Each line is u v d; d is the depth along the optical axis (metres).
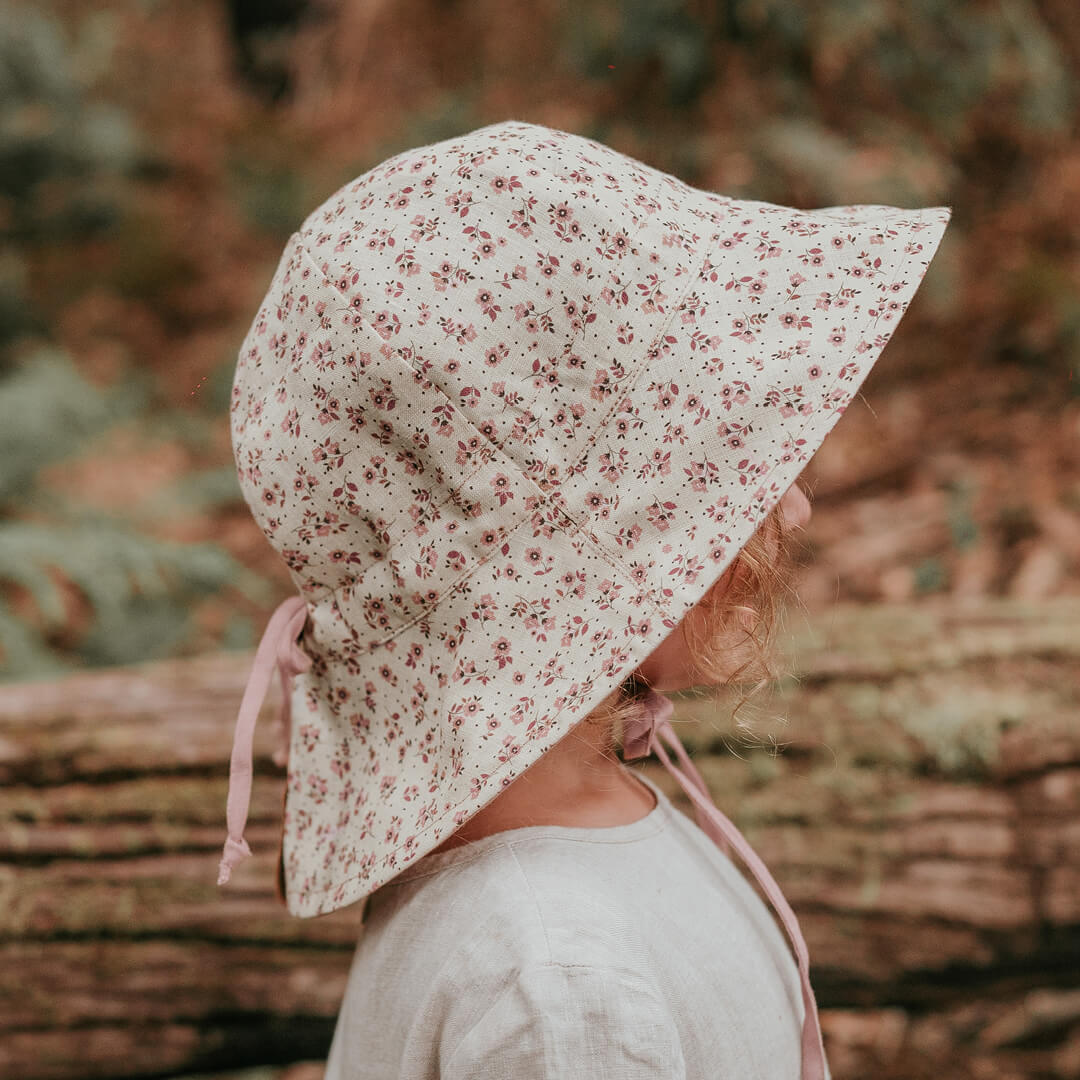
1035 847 1.83
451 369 0.90
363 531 0.96
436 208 0.93
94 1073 1.72
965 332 3.63
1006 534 2.92
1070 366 3.43
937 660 1.94
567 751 1.03
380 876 0.92
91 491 3.66
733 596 1.03
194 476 3.76
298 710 1.08
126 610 2.94
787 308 0.95
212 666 1.92
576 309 0.91
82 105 5.37
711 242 0.98
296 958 1.75
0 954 1.67
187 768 1.78
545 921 0.88
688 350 0.93
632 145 3.66
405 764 0.96
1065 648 1.95
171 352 4.81
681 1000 0.94
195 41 6.50
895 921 1.82
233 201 5.43
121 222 5.33
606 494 0.91
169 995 1.73
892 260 0.98
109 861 1.72
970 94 3.77
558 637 0.90
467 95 4.71
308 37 5.88
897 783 1.86
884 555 2.92
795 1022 1.07
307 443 0.95
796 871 1.83
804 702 1.90
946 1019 1.95
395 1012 0.96
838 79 3.69
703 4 3.52
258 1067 1.83
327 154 5.32
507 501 0.90
